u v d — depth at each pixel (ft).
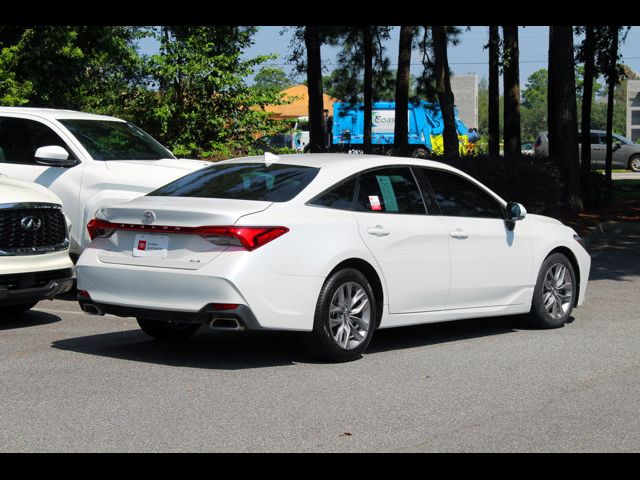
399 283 25.52
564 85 69.87
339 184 24.77
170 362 24.11
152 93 53.42
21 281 28.58
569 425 18.88
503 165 63.21
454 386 21.95
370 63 96.63
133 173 34.12
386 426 18.54
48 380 21.79
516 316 31.22
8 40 54.13
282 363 24.14
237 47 54.60
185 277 22.34
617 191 93.66
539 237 29.96
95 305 24.14
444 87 73.56
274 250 22.50
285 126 55.93
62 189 34.30
